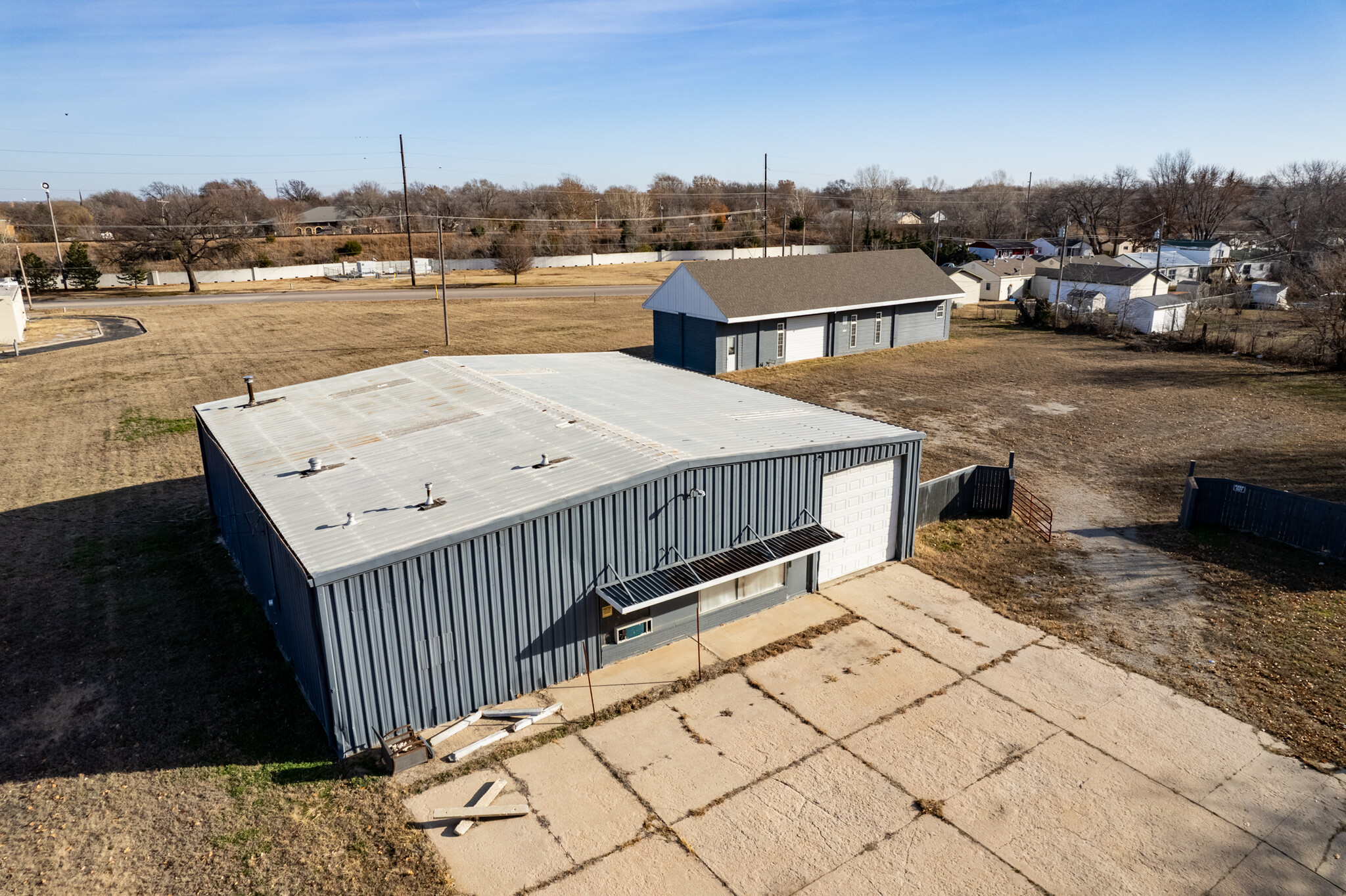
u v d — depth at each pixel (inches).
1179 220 4382.4
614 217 5393.7
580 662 551.5
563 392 825.5
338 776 456.1
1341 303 1573.6
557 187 5861.2
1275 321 2174.0
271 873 388.5
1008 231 4904.0
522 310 2434.8
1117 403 1321.4
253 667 562.9
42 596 665.6
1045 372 1572.3
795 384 1460.4
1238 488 794.8
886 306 1769.2
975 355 1740.9
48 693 533.3
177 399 1362.0
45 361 1688.0
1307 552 749.9
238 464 658.2
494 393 805.9
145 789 446.0
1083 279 2363.4
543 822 421.4
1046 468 1004.6
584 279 3371.1
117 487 944.3
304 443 703.7
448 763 466.6
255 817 425.4
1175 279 2790.4
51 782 451.2
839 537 644.1
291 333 2027.6
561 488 538.3
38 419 1245.7
